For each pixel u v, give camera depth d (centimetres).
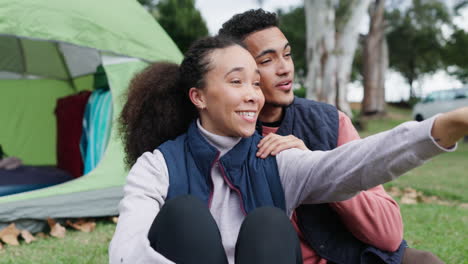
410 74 3300
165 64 179
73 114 453
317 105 180
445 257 264
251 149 154
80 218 342
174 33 1745
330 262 169
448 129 108
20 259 264
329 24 834
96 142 387
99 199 341
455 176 600
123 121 183
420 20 2378
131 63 366
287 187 149
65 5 348
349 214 155
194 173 150
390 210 161
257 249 121
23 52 521
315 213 164
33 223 320
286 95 172
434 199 459
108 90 409
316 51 841
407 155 115
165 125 170
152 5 1905
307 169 142
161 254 124
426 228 331
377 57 1788
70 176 434
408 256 163
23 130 556
